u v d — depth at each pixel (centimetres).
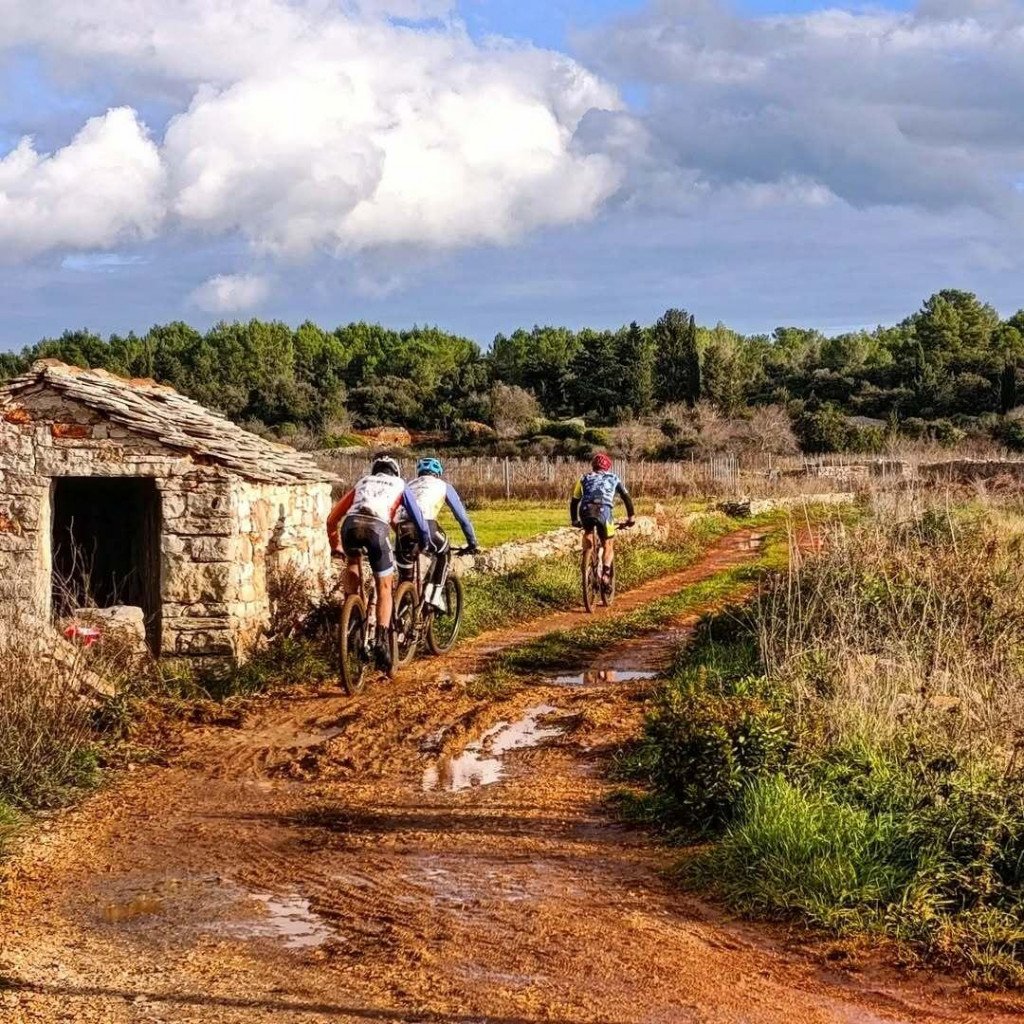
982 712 846
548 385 10669
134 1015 500
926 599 1197
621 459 6512
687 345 10031
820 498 4222
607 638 1546
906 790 717
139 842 764
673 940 585
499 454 7412
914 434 7331
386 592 1187
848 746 795
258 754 984
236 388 9581
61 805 852
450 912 624
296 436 7969
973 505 2381
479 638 1565
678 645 1455
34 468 1341
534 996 519
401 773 920
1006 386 9175
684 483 4891
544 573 2045
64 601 1379
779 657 1121
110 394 1377
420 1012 503
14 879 693
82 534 1700
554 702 1164
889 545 1461
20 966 557
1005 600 1248
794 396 10219
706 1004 513
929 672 996
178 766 954
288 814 820
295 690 1216
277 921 618
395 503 1189
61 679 1005
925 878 619
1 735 887
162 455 1334
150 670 1232
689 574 2345
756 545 2947
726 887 649
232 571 1332
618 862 709
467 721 1060
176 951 577
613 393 9950
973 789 686
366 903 640
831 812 687
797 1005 514
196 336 11675
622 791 841
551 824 786
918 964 557
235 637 1334
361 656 1188
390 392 10088
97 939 596
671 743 800
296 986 532
